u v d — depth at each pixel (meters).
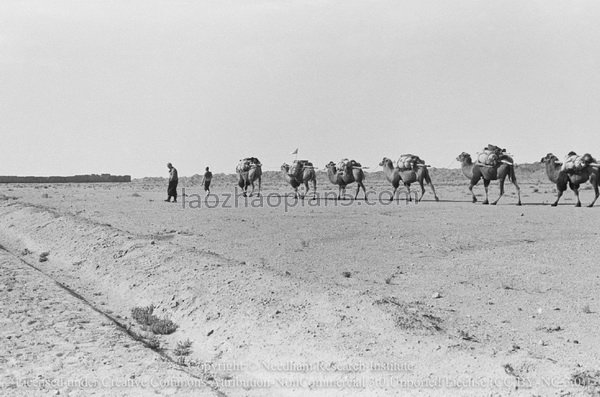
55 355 9.95
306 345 9.76
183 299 13.27
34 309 12.89
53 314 12.53
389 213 31.97
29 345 10.48
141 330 12.25
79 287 16.38
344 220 28.33
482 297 13.37
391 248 20.09
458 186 76.50
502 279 15.23
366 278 15.41
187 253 17.06
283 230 24.72
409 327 10.05
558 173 35.22
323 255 18.81
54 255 21.19
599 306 12.50
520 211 32.34
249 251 19.67
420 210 33.69
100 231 22.55
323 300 11.52
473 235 22.78
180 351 10.81
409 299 13.05
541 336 10.35
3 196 48.81
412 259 18.11
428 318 10.96
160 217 30.59
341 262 17.62
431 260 17.92
